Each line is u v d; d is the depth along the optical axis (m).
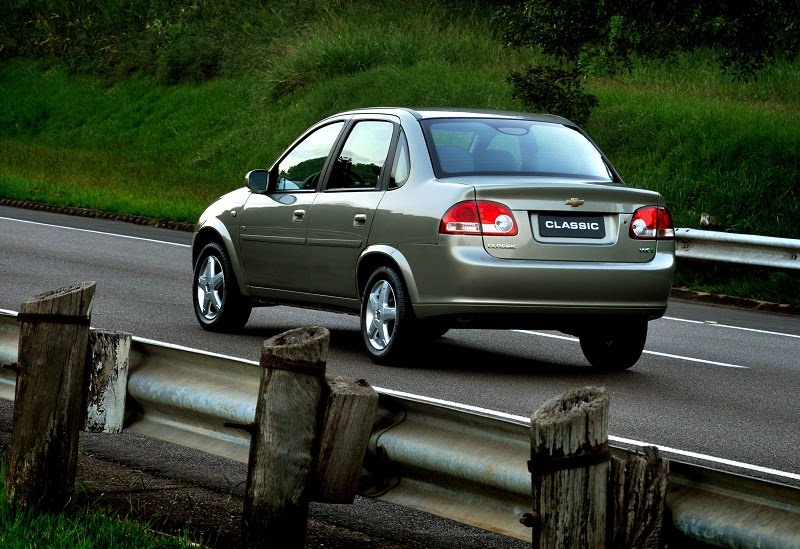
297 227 13.14
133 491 7.16
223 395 5.87
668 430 9.71
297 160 13.66
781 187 26.06
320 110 41.03
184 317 15.52
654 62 37.69
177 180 40.06
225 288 14.13
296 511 5.21
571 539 4.35
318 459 5.18
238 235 14.02
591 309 11.54
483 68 41.00
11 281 18.27
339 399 5.14
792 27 24.84
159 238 27.44
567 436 4.33
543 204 11.42
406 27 45.47
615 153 30.11
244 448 5.81
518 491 4.78
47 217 31.52
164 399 6.16
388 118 12.64
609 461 4.42
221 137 44.44
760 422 10.28
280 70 45.12
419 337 11.86
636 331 12.34
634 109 32.00
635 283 11.66
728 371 13.23
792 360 14.41
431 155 11.95
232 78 49.50
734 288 22.09
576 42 28.06
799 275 21.80
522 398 10.77
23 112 53.97
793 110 32.34
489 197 11.32
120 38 56.88
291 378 5.15
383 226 12.00
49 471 6.18
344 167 12.91
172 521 6.57
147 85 52.28
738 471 8.35
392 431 5.33
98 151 48.16
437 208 11.48
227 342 13.52
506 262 11.26
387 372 11.81
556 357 13.68
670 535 4.37
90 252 23.59
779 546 4.03
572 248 11.48
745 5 25.33
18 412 6.17
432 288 11.48
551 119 12.97
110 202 33.62
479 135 12.23
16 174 41.28
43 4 61.84
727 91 35.19
